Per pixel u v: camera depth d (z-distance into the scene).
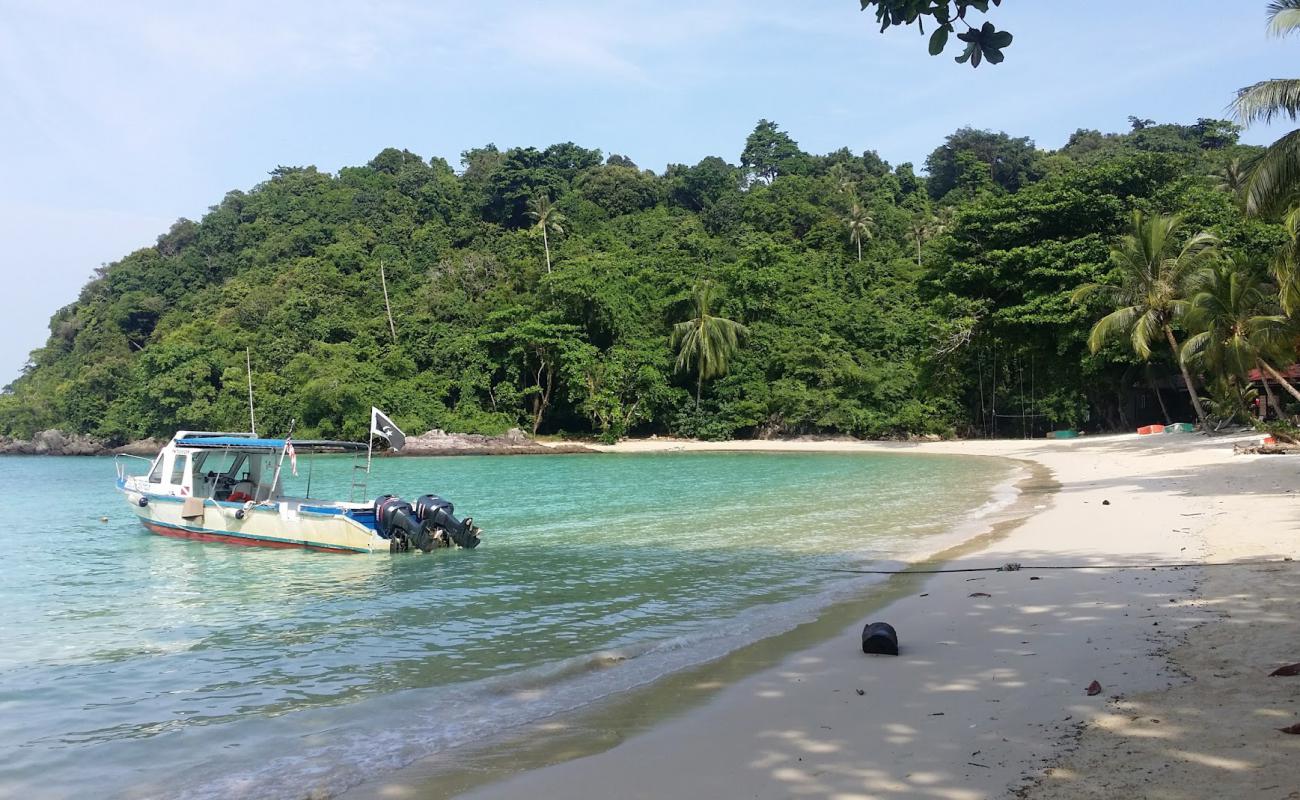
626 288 72.50
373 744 6.51
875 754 5.38
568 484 34.09
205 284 94.19
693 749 5.82
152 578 14.97
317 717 7.28
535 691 7.66
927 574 12.63
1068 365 49.62
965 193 94.12
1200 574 10.33
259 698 7.95
